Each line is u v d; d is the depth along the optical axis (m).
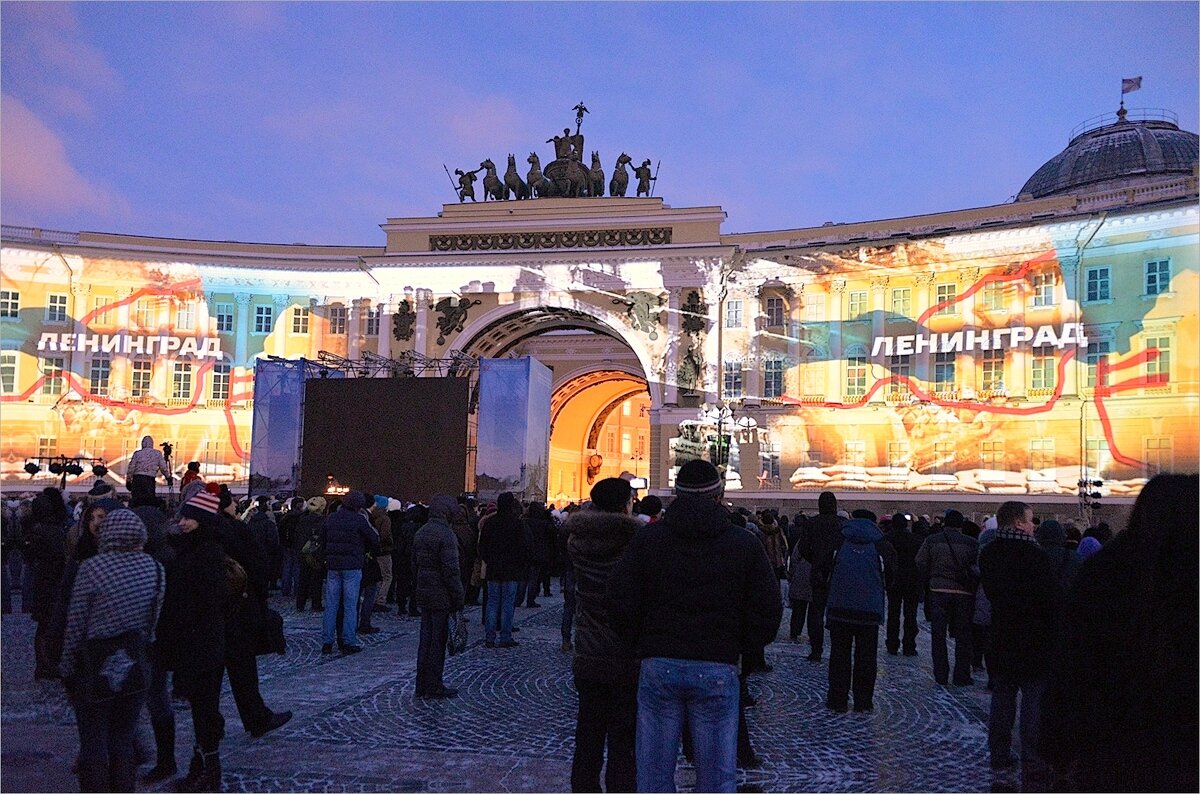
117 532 7.48
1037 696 8.31
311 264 56.75
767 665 15.81
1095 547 13.73
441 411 45.19
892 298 48.78
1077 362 43.41
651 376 52.66
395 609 22.45
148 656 7.62
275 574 19.91
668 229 53.50
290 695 12.65
